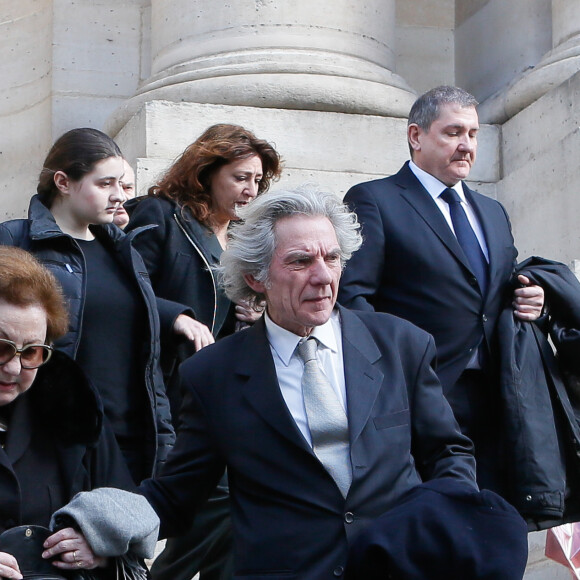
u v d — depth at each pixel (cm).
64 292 562
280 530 459
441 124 644
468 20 1096
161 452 568
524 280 629
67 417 454
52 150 593
